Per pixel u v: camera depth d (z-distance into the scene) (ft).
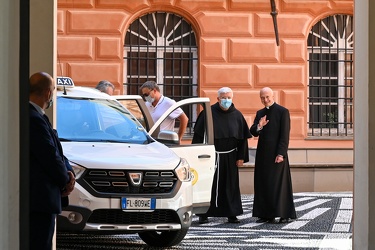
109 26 75.97
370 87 26.81
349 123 78.38
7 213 19.93
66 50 75.66
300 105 77.36
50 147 28.35
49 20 35.88
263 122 54.19
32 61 35.88
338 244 43.75
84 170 38.99
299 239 45.78
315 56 78.38
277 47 77.56
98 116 43.68
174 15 77.20
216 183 54.03
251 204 65.67
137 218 39.55
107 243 43.83
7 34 19.92
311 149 76.84
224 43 77.20
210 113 49.06
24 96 20.68
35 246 28.40
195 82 77.46
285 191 54.44
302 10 77.66
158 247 42.45
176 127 76.18
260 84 77.36
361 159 27.63
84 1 75.82
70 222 38.63
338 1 77.66
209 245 43.27
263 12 77.36
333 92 78.48
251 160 74.69
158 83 77.10
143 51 76.89
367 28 26.84
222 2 77.10
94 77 75.92
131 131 43.65
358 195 27.99
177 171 40.70
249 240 45.29
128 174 39.45
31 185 28.32
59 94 43.96
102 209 38.96
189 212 41.19
